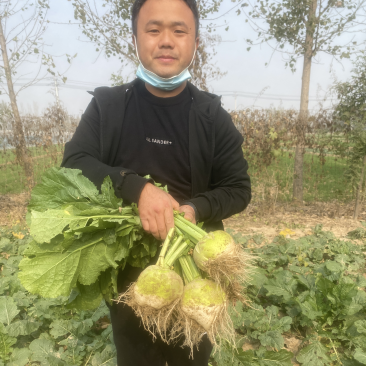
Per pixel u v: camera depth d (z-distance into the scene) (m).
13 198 9.46
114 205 1.31
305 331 3.37
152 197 1.24
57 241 1.22
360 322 3.06
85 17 7.59
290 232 6.06
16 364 2.59
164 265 1.21
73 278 1.24
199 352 1.68
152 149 1.61
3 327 2.77
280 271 4.00
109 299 1.45
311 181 10.84
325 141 8.15
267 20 8.13
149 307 1.18
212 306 1.19
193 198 1.50
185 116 1.61
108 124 1.55
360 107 7.30
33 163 9.78
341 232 6.75
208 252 1.21
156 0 1.41
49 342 2.82
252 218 7.67
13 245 5.50
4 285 3.76
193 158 1.58
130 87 1.65
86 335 3.12
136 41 1.56
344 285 3.34
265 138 7.82
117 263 1.41
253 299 3.79
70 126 9.63
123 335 1.65
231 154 1.64
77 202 1.25
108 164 1.62
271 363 2.73
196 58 7.67
